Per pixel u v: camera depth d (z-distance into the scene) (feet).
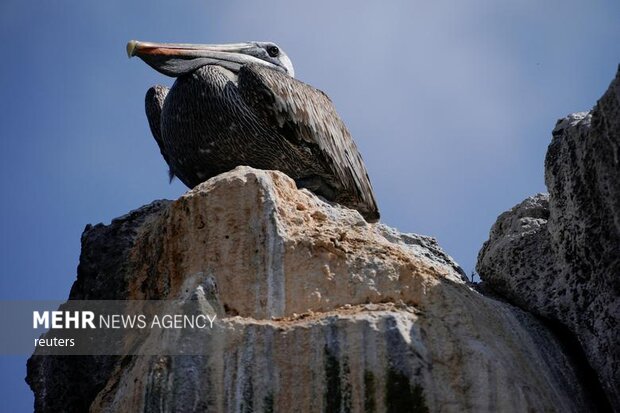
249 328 43.68
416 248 52.95
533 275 49.47
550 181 48.49
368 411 41.96
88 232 53.88
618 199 43.65
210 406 42.68
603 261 45.55
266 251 46.37
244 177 47.70
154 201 54.34
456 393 42.55
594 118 44.14
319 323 43.32
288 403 42.55
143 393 43.32
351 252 46.37
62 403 50.55
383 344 42.60
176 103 57.72
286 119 57.00
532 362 45.57
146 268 50.75
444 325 44.29
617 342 44.91
